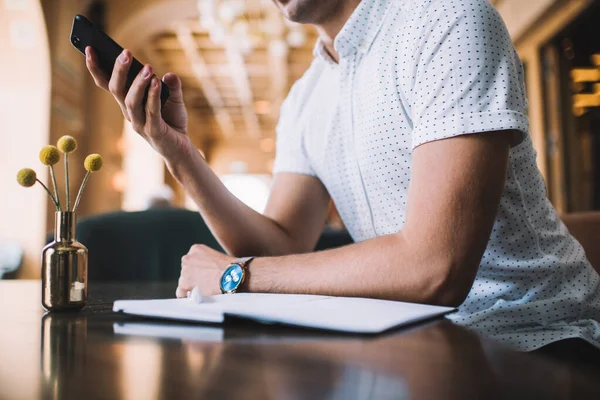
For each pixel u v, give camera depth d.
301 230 1.27
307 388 0.31
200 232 1.93
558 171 5.80
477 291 0.95
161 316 0.59
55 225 0.75
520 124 0.78
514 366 0.37
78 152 6.93
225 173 20.44
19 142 5.97
